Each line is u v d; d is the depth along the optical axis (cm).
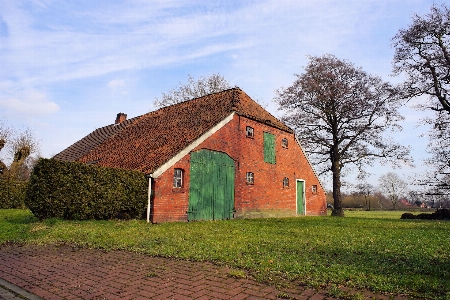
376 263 621
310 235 1031
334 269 574
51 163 1245
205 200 1633
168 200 1464
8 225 1237
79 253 783
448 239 963
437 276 538
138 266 643
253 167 1981
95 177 1309
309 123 2658
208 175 1669
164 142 1769
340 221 1703
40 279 571
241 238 948
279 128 2266
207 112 1981
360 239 945
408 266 600
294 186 2361
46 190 1230
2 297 488
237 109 1919
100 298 469
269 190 2094
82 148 2661
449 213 2273
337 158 2666
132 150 1906
